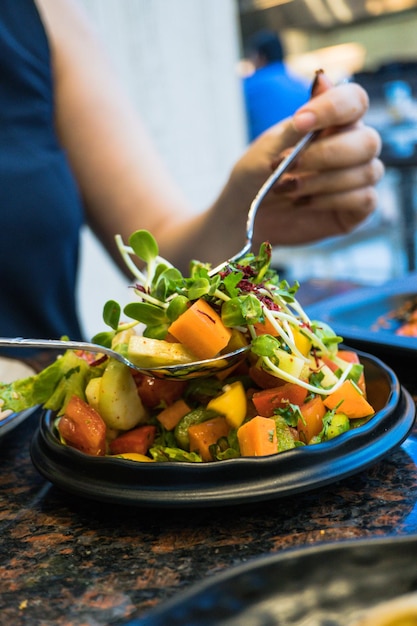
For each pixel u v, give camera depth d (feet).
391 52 11.17
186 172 7.66
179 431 1.71
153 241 1.83
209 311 1.66
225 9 7.81
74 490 1.61
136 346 1.65
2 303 3.27
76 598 1.41
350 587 1.27
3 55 3.25
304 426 1.68
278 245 2.79
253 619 1.24
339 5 9.54
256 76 8.71
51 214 3.28
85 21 3.87
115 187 3.55
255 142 2.48
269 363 1.66
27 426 2.15
